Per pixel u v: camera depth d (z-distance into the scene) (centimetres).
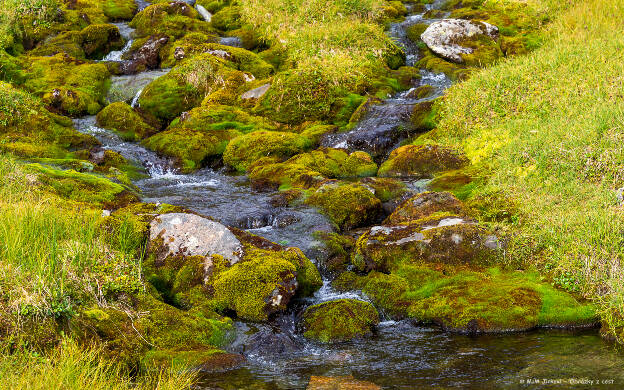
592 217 648
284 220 841
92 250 589
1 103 1215
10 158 907
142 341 506
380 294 643
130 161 1148
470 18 1748
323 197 891
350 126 1239
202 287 617
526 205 753
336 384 446
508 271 643
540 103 1037
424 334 562
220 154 1212
